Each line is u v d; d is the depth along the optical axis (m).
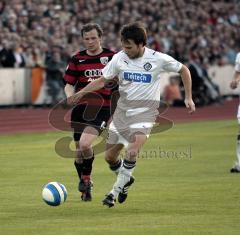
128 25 32.62
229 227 29.56
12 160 51.97
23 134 71.00
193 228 29.33
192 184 41.34
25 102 95.19
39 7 99.50
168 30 111.00
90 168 35.97
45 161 51.47
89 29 36.53
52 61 93.69
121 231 28.72
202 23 123.06
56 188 33.19
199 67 103.38
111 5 109.56
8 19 94.81
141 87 33.56
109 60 36.81
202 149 58.62
